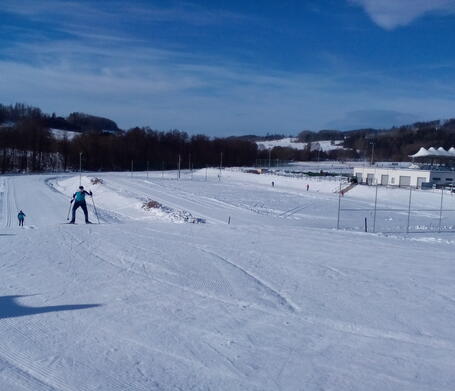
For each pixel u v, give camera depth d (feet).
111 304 25.73
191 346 20.53
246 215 119.55
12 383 16.94
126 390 16.60
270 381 17.56
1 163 336.08
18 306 25.17
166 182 232.73
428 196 171.32
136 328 22.40
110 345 20.44
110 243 41.96
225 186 220.43
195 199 157.79
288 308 25.73
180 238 45.14
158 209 110.73
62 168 369.50
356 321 23.91
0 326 22.31
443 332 22.67
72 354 19.45
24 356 19.20
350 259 38.24
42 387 16.71
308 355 19.89
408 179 211.20
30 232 47.52
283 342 21.17
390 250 42.68
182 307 25.52
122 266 34.06
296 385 17.28
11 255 36.91
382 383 17.53
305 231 52.21
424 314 25.14
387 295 28.48
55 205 134.92
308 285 30.30
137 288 28.81
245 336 21.76
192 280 30.76
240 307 25.75
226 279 31.17
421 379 17.92
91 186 179.52
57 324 22.71
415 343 21.34
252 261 36.47
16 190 178.09
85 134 404.57
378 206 152.25
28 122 389.80
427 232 88.63
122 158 393.09
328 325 23.35
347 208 145.28
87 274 31.76
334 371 18.45
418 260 38.65
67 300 26.30
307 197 177.27
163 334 21.76
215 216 116.16
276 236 47.88
